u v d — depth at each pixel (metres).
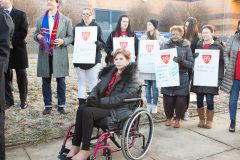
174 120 4.81
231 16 23.75
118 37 4.70
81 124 2.97
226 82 4.15
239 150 3.57
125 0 22.72
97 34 4.64
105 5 22.03
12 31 3.15
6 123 4.21
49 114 4.68
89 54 4.54
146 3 22.69
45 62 4.50
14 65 4.57
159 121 4.68
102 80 3.36
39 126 4.18
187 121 4.77
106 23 22.42
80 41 4.55
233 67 4.09
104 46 4.67
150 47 4.73
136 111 3.09
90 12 4.64
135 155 3.32
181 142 3.81
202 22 24.44
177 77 4.16
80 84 4.83
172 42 4.35
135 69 3.13
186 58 4.21
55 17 4.51
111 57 4.73
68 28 4.66
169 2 23.72
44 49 4.38
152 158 3.31
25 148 3.53
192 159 3.29
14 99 5.29
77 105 5.28
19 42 4.53
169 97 4.38
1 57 2.63
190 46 4.49
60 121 4.42
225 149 3.60
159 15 23.41
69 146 3.63
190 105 5.68
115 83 3.14
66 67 4.66
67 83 6.81
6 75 4.66
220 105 5.77
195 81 4.31
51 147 3.59
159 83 4.27
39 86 6.25
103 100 2.97
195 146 3.68
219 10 24.12
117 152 3.47
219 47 4.25
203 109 4.46
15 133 3.89
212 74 4.21
